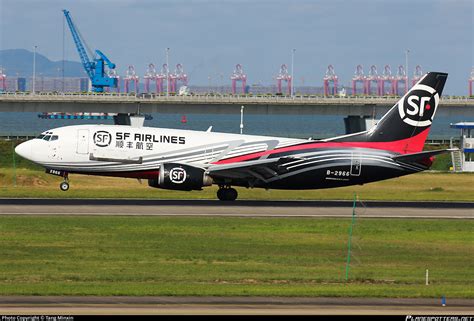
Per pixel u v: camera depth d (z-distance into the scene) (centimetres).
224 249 17475
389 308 11669
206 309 11231
